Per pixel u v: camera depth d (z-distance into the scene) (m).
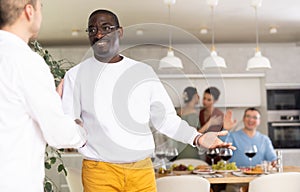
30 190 1.76
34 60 1.75
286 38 6.80
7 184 1.70
